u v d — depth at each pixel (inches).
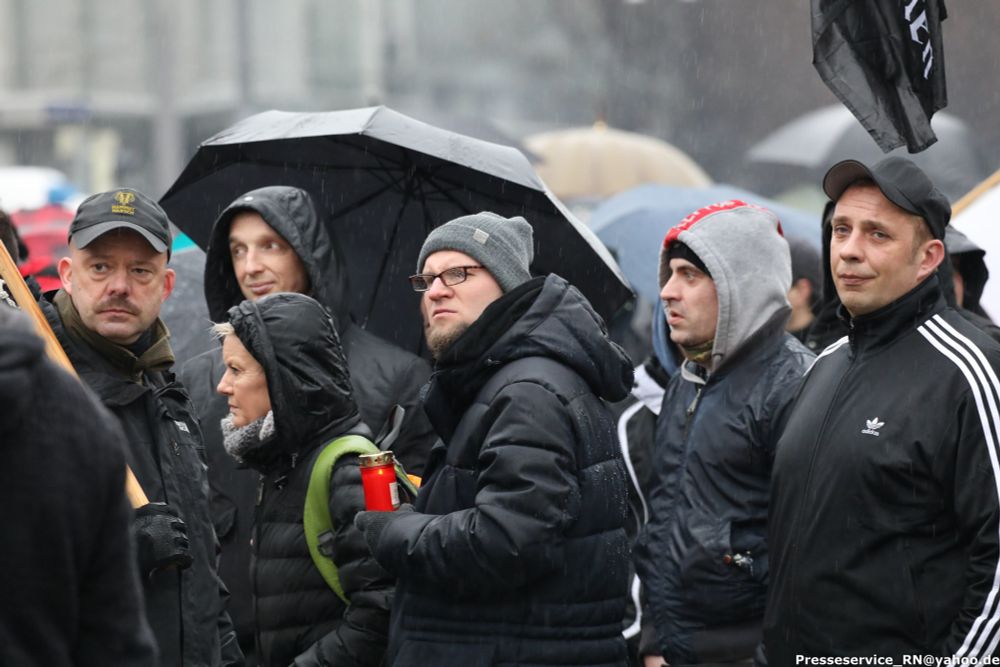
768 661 535.5
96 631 345.7
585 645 517.3
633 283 1133.1
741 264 626.8
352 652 547.8
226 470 669.3
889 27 581.3
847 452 507.8
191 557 510.3
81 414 340.2
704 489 617.6
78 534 337.4
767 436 609.9
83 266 536.1
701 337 633.0
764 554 608.7
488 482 505.4
